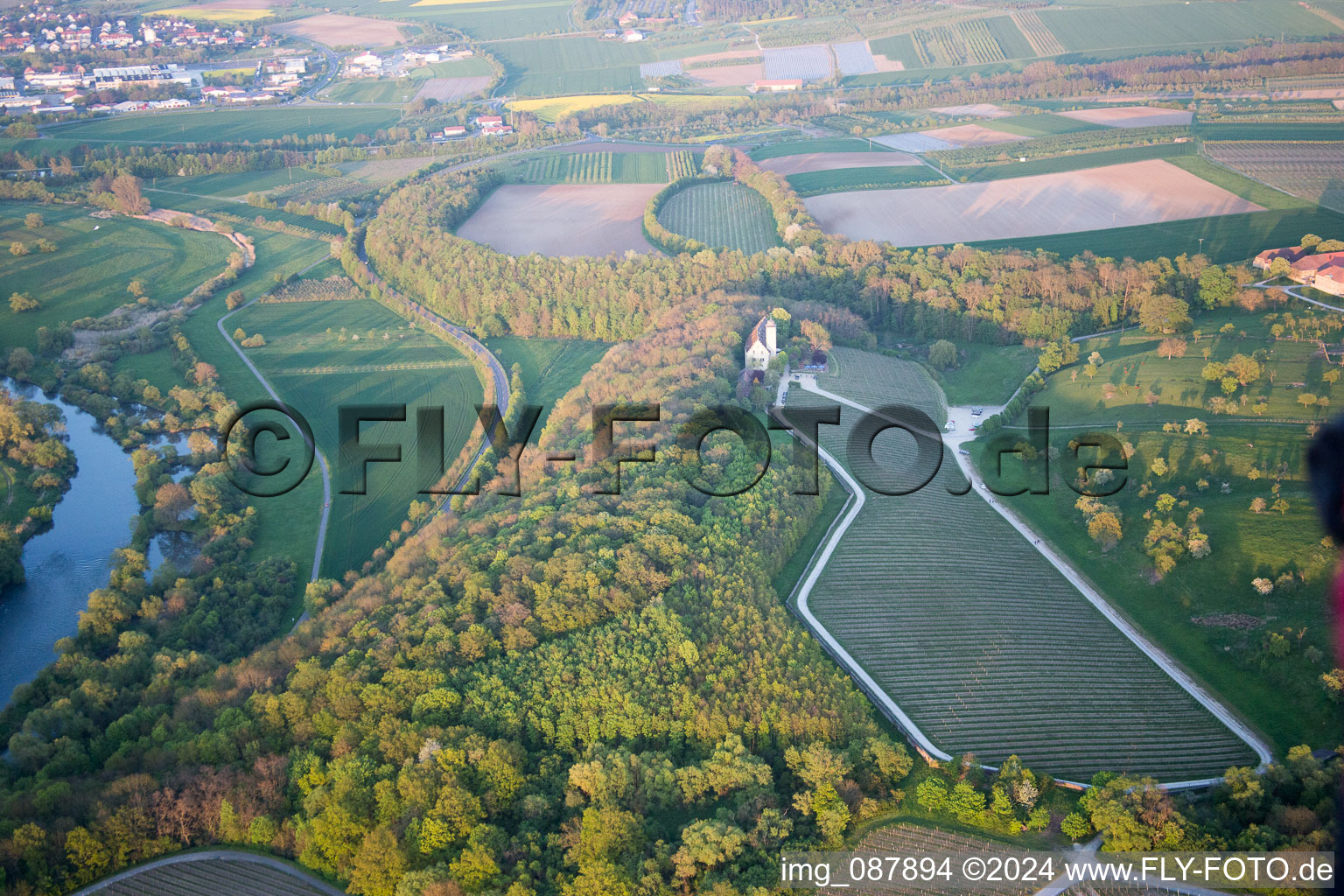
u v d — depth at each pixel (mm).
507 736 160625
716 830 140625
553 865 142375
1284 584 178875
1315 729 154625
